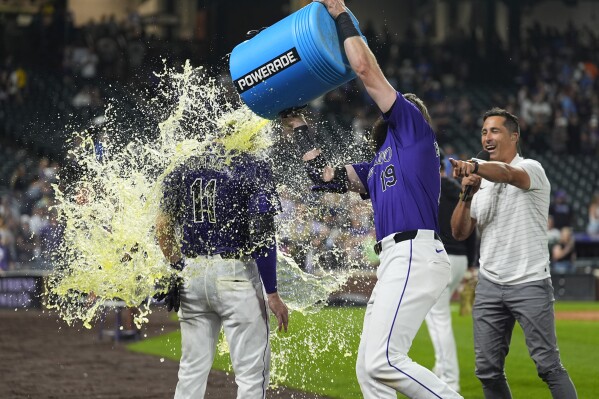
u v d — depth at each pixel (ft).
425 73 316.60
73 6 319.47
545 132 292.81
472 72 330.75
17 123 242.17
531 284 53.11
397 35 357.82
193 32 317.63
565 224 226.17
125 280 48.78
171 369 88.84
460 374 83.76
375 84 44.78
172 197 47.70
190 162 47.37
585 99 314.55
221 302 46.78
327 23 45.39
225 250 46.80
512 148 55.98
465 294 84.33
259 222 45.98
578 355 99.81
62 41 285.84
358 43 44.62
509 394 55.77
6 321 144.46
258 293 47.32
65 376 83.87
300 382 77.10
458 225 54.60
